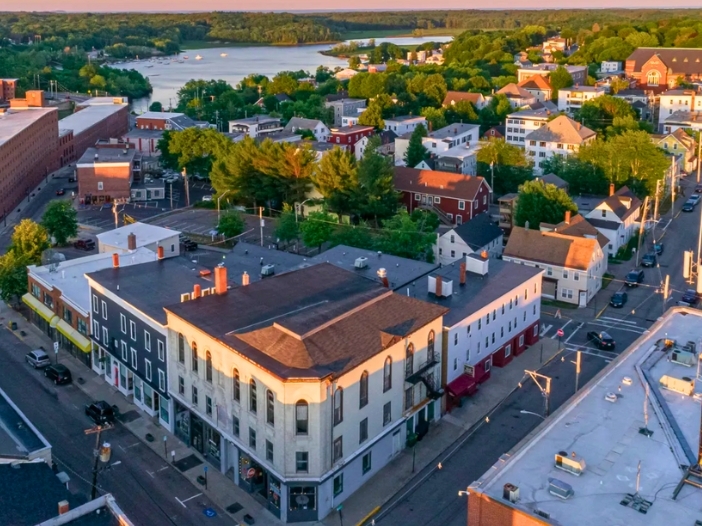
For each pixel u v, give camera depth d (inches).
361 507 2461.9
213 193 6673.2
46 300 3759.8
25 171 6865.2
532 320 3614.7
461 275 3417.8
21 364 3437.5
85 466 2659.9
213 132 7185.0
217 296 2881.4
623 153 6028.5
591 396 2306.8
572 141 6914.4
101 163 6555.1
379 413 2605.8
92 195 6589.6
